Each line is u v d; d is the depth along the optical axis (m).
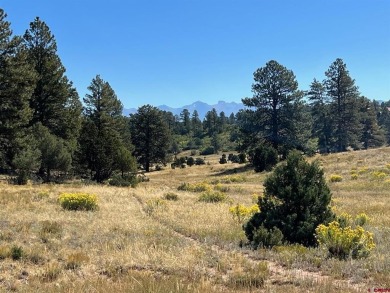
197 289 6.36
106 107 66.94
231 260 8.84
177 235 12.65
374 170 37.28
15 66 38.03
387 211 17.55
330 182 33.84
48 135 39.09
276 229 10.71
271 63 62.53
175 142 123.12
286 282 7.21
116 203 21.36
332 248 9.31
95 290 6.53
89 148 40.91
